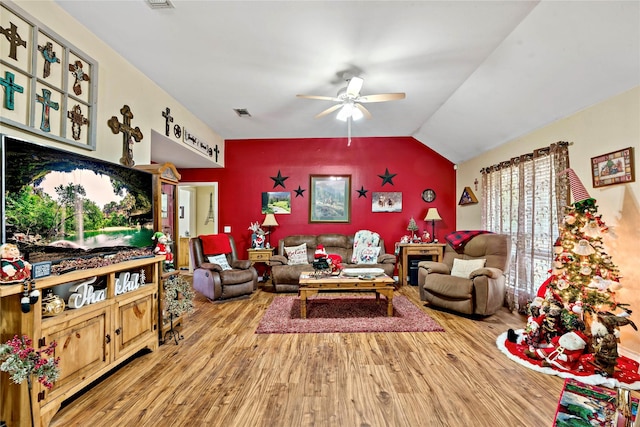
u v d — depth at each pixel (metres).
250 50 2.91
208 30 2.60
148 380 2.30
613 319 2.38
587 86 2.87
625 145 2.69
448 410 1.94
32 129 2.01
